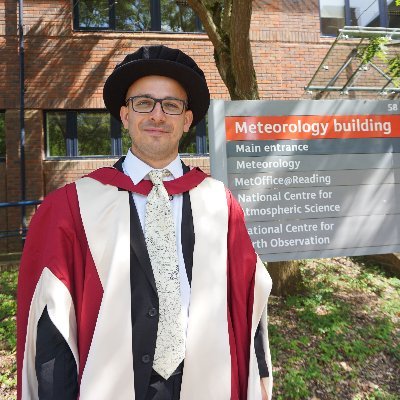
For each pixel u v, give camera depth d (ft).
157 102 5.40
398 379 12.30
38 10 24.53
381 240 12.25
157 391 4.66
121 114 6.07
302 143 11.96
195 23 26.58
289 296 16.22
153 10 26.22
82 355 4.64
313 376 11.81
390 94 27.12
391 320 15.49
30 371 4.85
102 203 5.08
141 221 5.16
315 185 11.97
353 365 12.58
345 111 12.28
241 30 13.92
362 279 19.19
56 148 25.00
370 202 12.26
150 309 4.75
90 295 4.77
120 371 4.54
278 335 13.56
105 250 4.87
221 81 25.88
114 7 25.85
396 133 12.57
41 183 24.11
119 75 5.52
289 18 26.50
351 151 12.24
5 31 24.29
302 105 12.01
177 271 4.98
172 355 4.73
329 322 14.52
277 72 26.20
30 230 5.23
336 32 27.58
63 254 4.86
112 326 4.62
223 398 4.86
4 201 23.98
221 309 5.08
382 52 17.53
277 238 11.72
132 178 5.38
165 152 5.46
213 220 5.46
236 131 11.59
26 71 24.31
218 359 4.90
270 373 5.66
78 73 24.73
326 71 26.43
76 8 25.48
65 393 4.46
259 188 11.66
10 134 24.12
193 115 6.32
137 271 4.87
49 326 4.64
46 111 25.00
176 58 5.54
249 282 5.74
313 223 11.92
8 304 16.03
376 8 28.19
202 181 5.76
